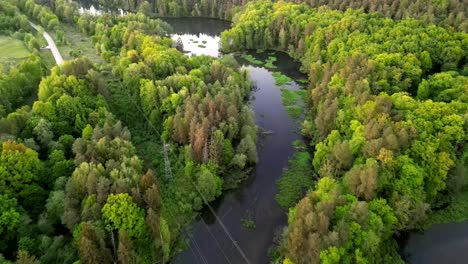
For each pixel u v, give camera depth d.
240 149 116.50
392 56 139.50
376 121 104.25
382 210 89.00
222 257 92.50
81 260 74.31
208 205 104.88
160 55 147.00
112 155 100.00
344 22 172.88
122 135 111.06
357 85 122.25
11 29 190.62
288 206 106.62
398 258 90.00
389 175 94.38
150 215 84.06
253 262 91.69
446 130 103.06
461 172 102.00
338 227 79.69
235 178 113.38
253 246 95.69
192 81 133.75
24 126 107.62
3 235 78.69
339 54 155.25
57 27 196.62
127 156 102.00
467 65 148.62
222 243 96.06
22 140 103.31
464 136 103.19
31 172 91.31
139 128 128.75
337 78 133.88
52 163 97.75
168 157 115.12
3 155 88.12
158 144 121.50
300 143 130.50
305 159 122.56
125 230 82.25
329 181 93.94
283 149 128.25
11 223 78.75
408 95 120.12
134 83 136.50
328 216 83.25
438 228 98.38
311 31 183.88
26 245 76.81
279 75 177.62
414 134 100.56
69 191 87.88
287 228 91.31
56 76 124.81
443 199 103.88
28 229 81.00
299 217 84.50
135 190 87.44
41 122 104.88
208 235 97.81
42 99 119.88
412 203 93.19
